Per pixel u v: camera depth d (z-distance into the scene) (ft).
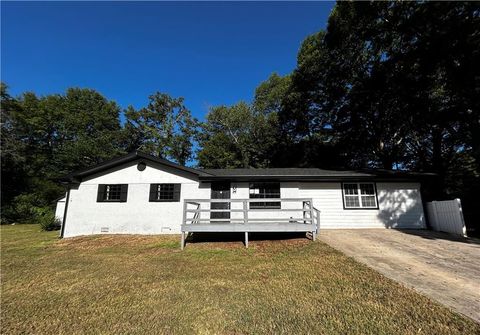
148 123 106.42
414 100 46.19
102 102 114.83
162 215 39.24
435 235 31.81
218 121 92.02
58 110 101.86
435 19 35.91
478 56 33.01
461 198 44.11
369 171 42.04
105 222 39.14
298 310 12.44
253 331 10.62
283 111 79.51
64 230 38.83
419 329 10.35
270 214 39.55
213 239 32.60
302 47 67.26
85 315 12.48
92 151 93.25
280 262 21.43
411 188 39.60
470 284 15.20
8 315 12.60
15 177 80.12
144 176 40.52
